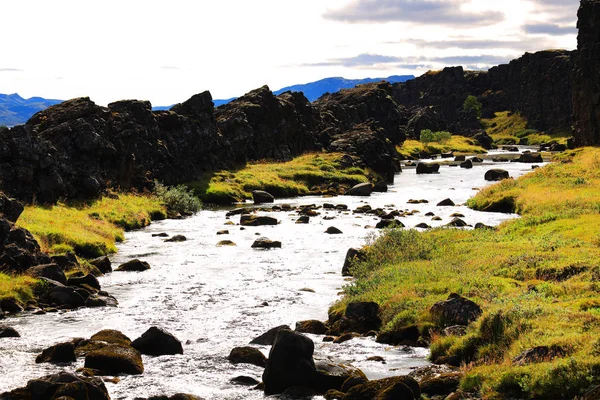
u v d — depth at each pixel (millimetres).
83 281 33125
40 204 53500
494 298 24953
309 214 66625
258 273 37812
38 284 31469
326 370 19047
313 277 36625
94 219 54375
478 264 32406
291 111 121125
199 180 85312
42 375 19859
